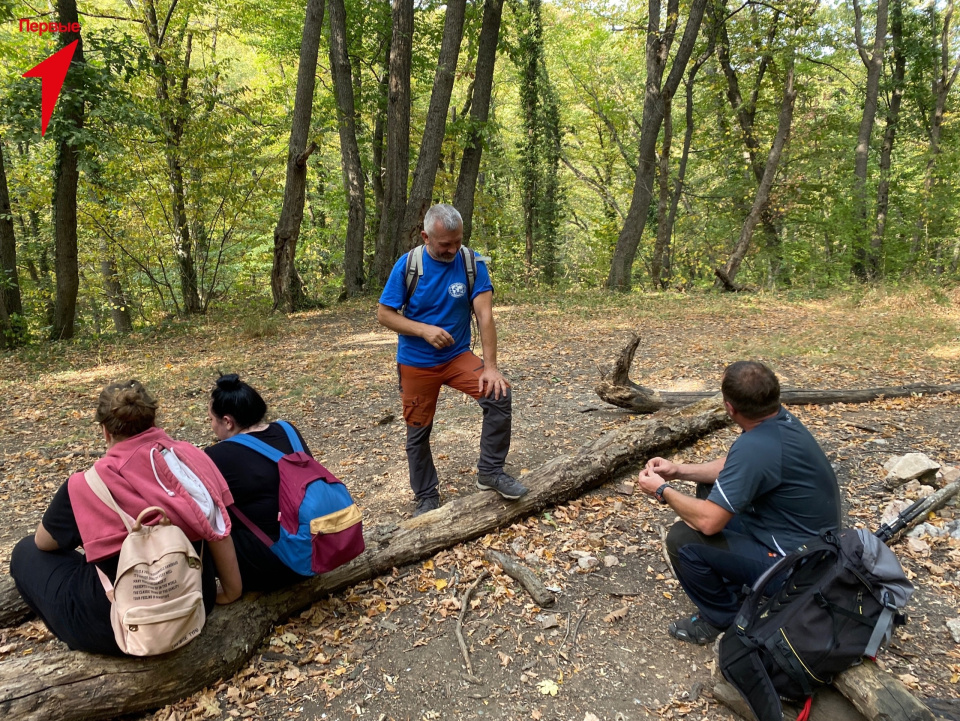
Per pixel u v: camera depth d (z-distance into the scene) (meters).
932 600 3.11
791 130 21.03
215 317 15.02
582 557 3.58
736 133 21.75
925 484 4.26
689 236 28.64
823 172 21.78
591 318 12.70
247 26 19.02
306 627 3.05
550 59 26.05
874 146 26.58
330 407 6.87
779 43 18.17
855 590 2.24
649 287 20.86
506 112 30.72
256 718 2.52
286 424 3.04
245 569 2.86
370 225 22.72
